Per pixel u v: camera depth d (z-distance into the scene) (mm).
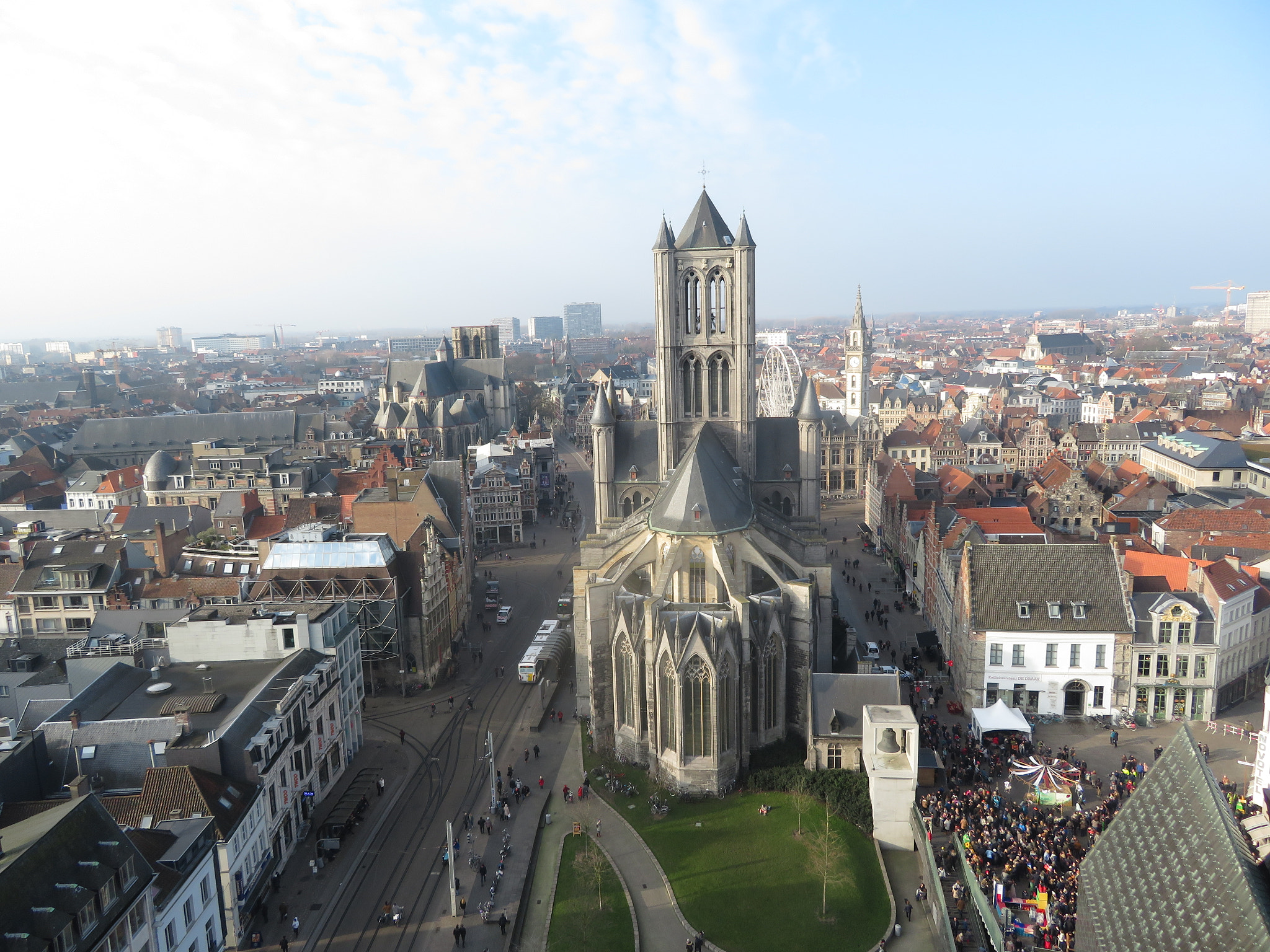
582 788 85625
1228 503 157500
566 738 98125
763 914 66125
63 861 50438
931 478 181000
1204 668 94000
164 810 64125
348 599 109500
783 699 89875
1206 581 96375
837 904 66688
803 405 115125
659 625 82750
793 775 82312
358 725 97062
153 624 103375
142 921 54219
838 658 108188
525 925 67188
